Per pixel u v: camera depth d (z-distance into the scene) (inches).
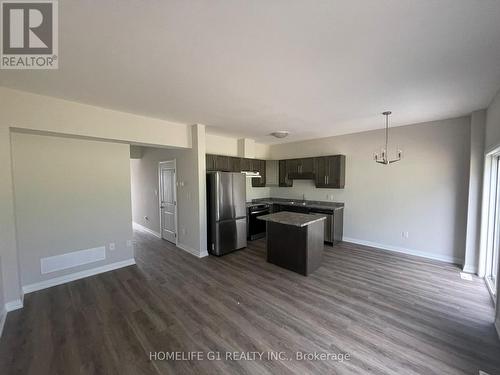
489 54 69.4
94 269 138.0
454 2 48.4
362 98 108.8
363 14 52.3
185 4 49.1
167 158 202.1
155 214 232.2
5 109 94.7
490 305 101.3
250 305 103.1
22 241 114.7
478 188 131.5
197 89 97.1
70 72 80.4
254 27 57.1
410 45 65.1
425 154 158.6
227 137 215.0
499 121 99.3
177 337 82.5
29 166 116.3
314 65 77.1
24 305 103.7
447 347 76.5
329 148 210.7
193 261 159.6
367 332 84.4
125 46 65.1
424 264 148.6
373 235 186.1
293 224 130.3
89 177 135.6
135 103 114.3
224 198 173.2
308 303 104.3
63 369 68.7
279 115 137.8
